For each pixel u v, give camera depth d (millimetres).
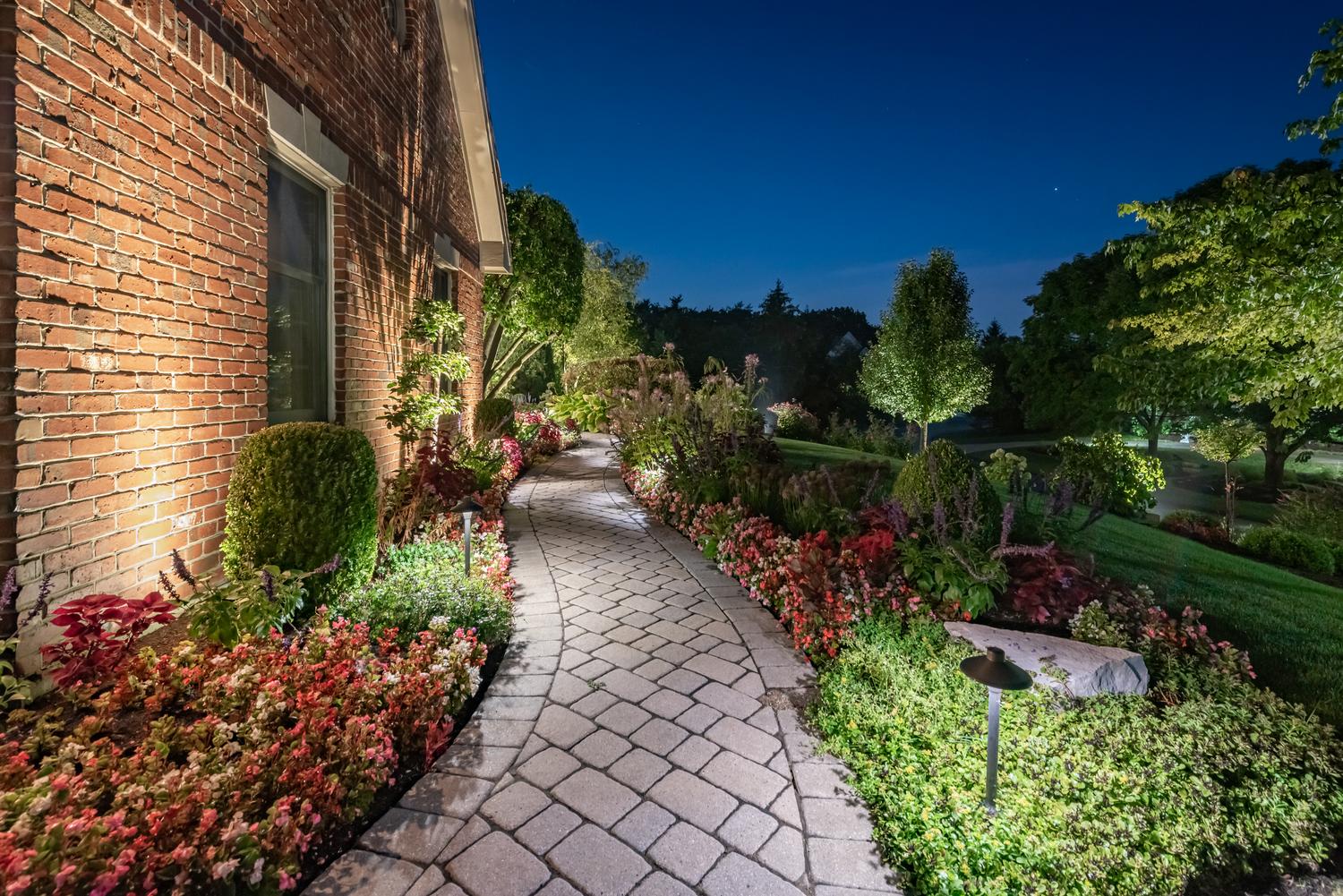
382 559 4883
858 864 2195
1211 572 6145
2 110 2420
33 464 2541
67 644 2490
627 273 27844
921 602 4188
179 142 3400
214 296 3721
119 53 2975
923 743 2842
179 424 3430
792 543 5188
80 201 2756
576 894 2025
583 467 12625
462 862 2141
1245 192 5383
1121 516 9680
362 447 4059
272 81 4332
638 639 4102
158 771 2111
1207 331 6281
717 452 8297
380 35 6266
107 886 1578
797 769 2725
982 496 5508
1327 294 4867
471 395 10672
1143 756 2697
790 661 3803
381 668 2941
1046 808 2395
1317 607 5223
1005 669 2318
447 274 9617
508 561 5465
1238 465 17359
